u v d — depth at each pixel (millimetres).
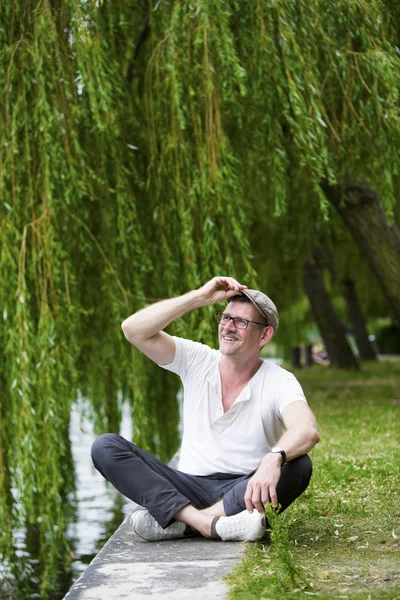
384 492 6582
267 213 18453
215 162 9352
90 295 11000
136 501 5125
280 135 9758
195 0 9047
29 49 9117
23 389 8789
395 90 9531
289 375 5250
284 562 4246
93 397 12000
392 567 4441
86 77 8852
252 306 5121
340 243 21844
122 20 9188
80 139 9914
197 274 9328
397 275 13578
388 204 10008
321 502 6270
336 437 10562
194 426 5340
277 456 4766
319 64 10055
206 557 4707
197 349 5391
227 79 9109
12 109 9227
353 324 36500
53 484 9000
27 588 9383
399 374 26188
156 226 10305
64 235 9781
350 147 10586
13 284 9125
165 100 9570
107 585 4215
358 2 9805
